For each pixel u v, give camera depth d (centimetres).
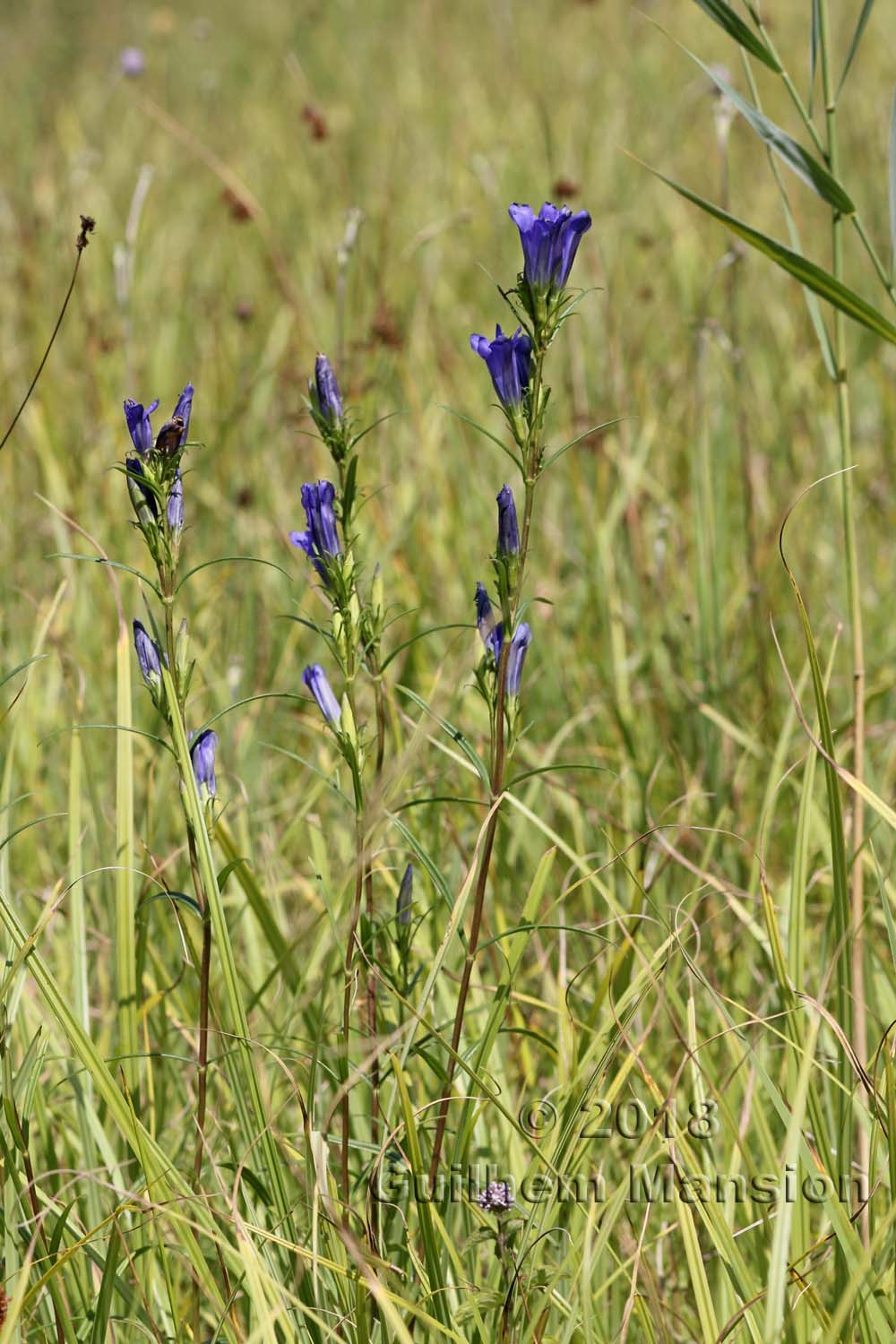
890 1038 303
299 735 546
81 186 1079
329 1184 282
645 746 531
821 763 460
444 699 446
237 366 797
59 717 531
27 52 1692
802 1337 265
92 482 671
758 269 877
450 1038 338
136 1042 332
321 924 382
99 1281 306
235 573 613
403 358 747
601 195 1000
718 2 328
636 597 608
